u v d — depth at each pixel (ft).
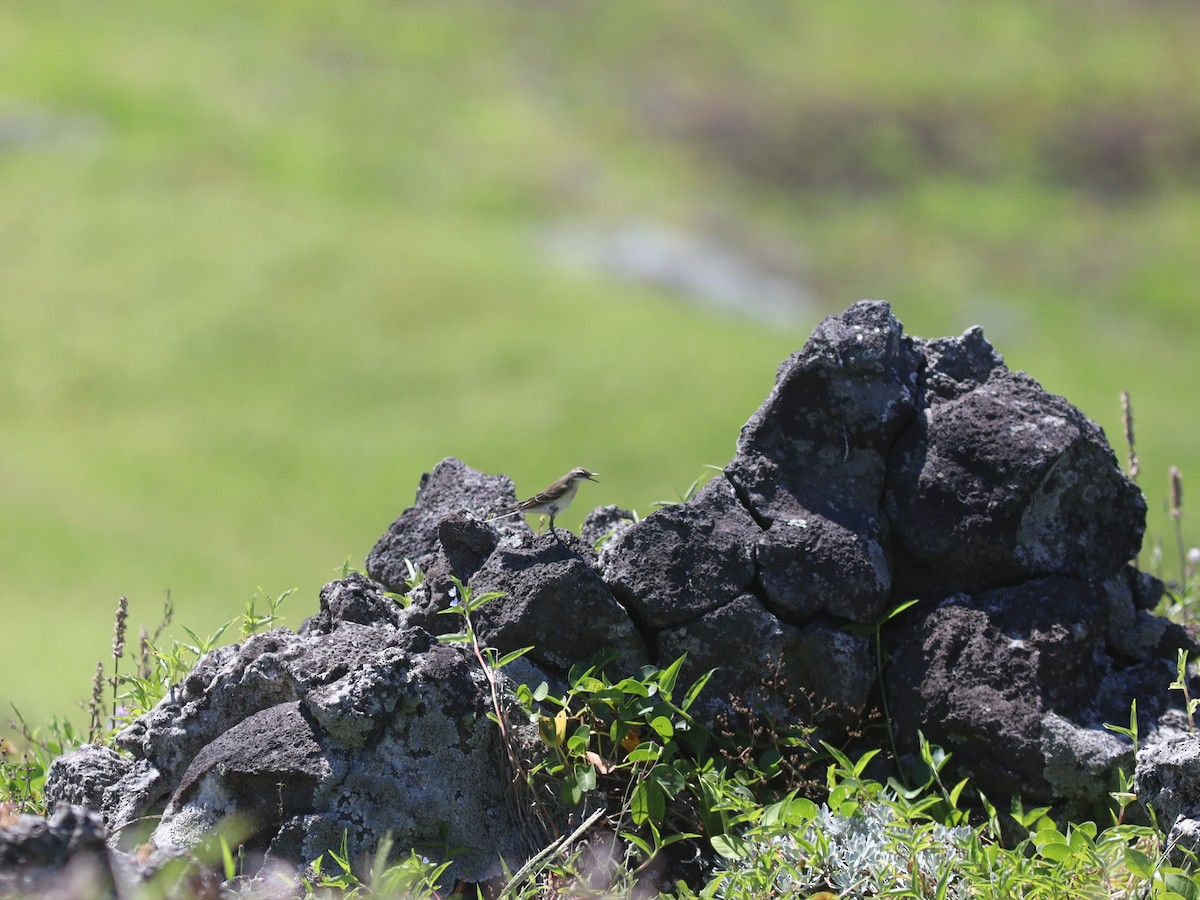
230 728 51.52
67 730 61.72
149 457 315.17
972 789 52.85
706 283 458.09
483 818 49.85
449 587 55.77
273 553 271.49
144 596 241.76
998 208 558.15
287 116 551.59
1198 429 363.76
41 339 365.40
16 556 253.44
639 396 340.59
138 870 42.80
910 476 57.00
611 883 48.21
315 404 341.00
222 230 422.41
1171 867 45.83
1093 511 57.00
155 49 587.27
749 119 616.39
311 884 46.52
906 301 479.00
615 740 50.62
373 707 48.96
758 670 53.78
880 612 55.36
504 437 323.37
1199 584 69.67
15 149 481.46
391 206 482.28
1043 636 53.47
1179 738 49.49
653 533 55.26
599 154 572.92
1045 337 455.63
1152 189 579.07
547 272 422.00
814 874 46.88
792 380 57.98
